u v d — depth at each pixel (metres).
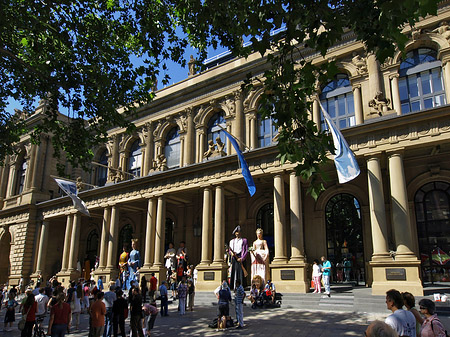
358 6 7.33
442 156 20.28
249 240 25.62
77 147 16.66
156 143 32.62
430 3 5.44
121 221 33.47
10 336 14.34
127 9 16.41
